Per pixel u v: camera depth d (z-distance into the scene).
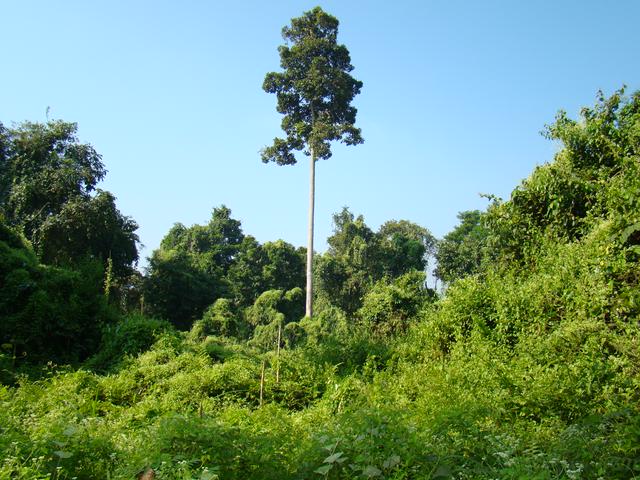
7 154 26.86
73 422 6.16
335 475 4.85
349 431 5.38
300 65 34.66
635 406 6.40
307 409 11.03
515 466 4.57
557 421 6.75
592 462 4.68
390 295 20.44
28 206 25.50
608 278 9.26
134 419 9.29
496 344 10.27
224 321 26.44
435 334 12.33
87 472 5.00
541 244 12.28
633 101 12.06
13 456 4.64
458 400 7.78
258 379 12.40
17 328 16.25
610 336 8.21
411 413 7.30
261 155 35.00
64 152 27.89
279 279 43.97
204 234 48.91
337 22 34.78
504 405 7.50
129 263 29.19
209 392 11.51
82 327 17.95
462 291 12.71
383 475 4.68
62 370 14.25
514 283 12.00
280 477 4.89
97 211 25.94
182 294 34.66
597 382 7.41
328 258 39.66
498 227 13.39
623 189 9.96
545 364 8.58
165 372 12.64
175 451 5.00
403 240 42.69
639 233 9.51
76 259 25.83
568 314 9.41
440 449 5.13
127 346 16.17
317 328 25.22
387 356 13.51
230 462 4.98
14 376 12.75
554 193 12.38
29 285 17.31
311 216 33.41
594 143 12.13
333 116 35.00
